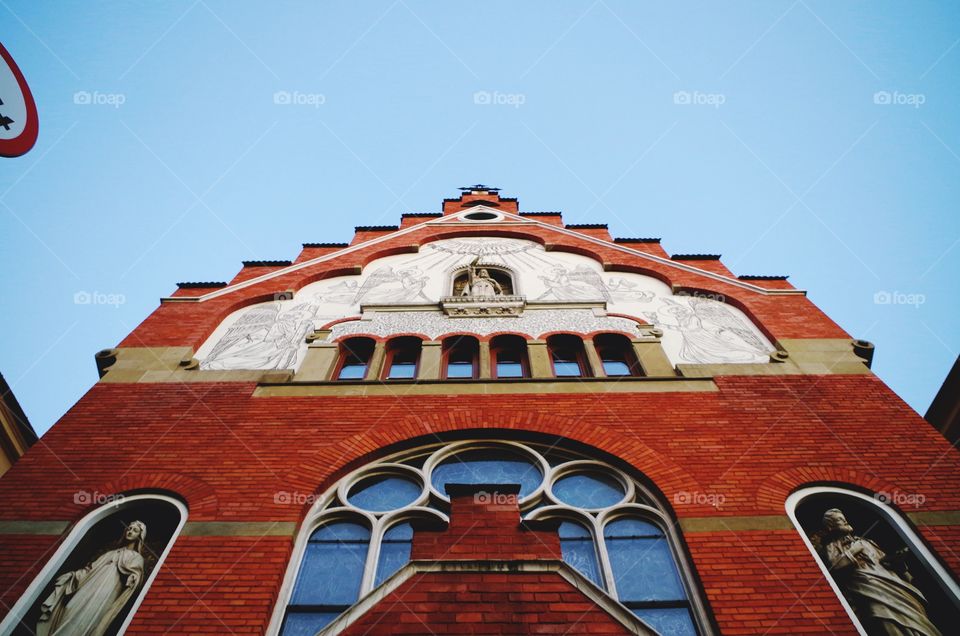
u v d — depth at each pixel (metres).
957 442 12.46
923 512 8.42
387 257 16.11
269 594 7.41
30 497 8.77
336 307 13.78
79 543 8.32
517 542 6.96
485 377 11.51
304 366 11.71
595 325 12.87
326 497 9.08
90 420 10.21
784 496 8.70
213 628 7.02
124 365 11.55
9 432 12.48
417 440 9.88
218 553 7.91
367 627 6.04
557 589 6.43
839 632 6.94
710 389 10.90
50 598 7.49
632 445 9.63
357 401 10.70
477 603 6.28
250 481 9.01
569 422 10.11
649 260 15.38
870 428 9.91
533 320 13.11
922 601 7.40
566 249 16.17
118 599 7.56
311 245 16.56
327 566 8.12
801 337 12.15
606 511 8.71
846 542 8.07
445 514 8.88
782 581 7.53
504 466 9.74
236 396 10.81
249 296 14.04
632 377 11.19
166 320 12.98
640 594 7.73
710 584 7.51
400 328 12.89
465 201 19.14
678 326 12.87
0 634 7.16
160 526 8.63
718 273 14.80
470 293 14.24
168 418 10.27
